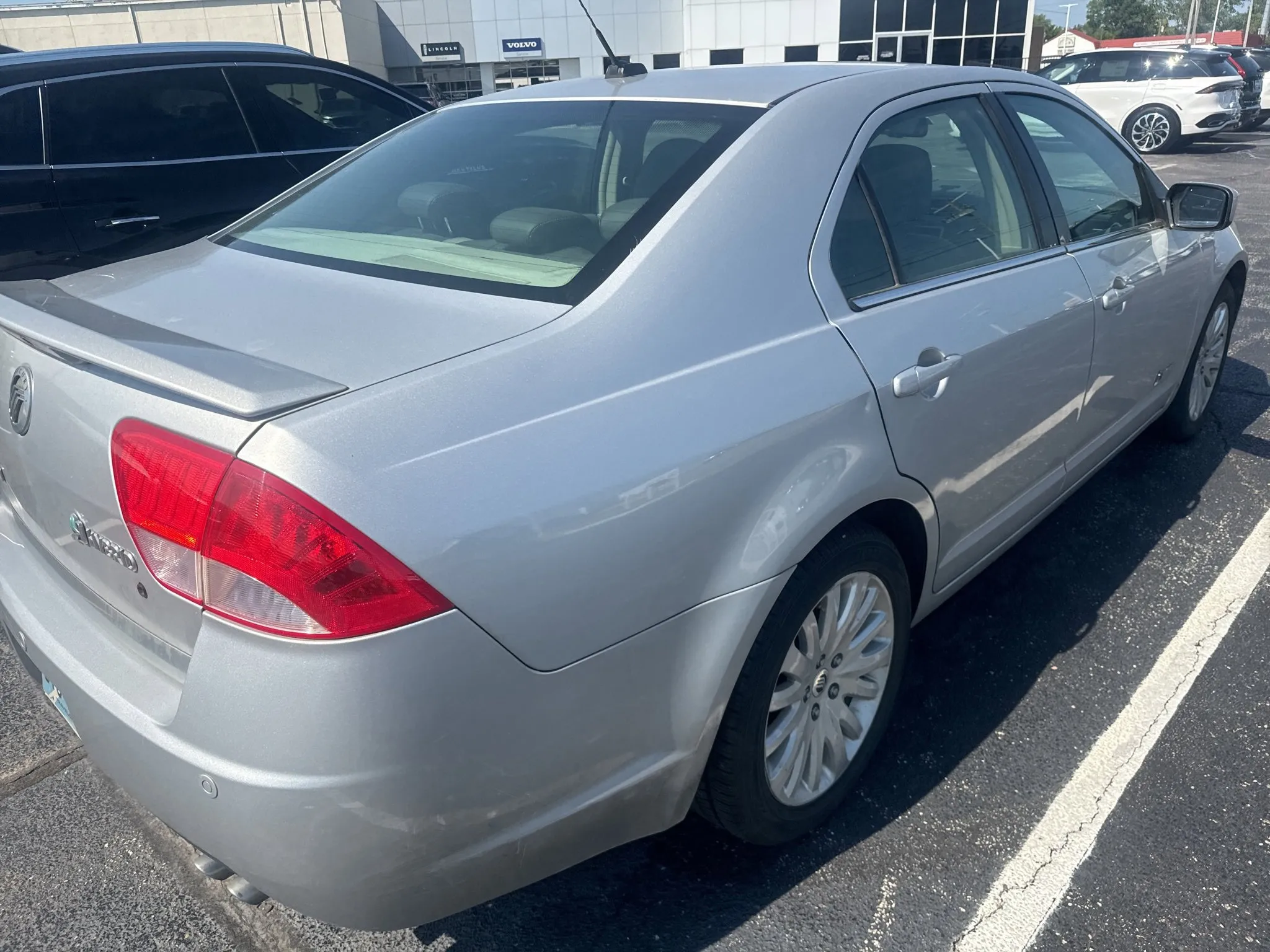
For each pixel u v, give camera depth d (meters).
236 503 1.36
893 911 2.03
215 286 2.00
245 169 5.22
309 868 1.44
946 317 2.28
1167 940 1.94
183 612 1.46
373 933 2.02
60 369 1.68
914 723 2.59
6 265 4.48
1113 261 3.03
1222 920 1.98
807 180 2.11
